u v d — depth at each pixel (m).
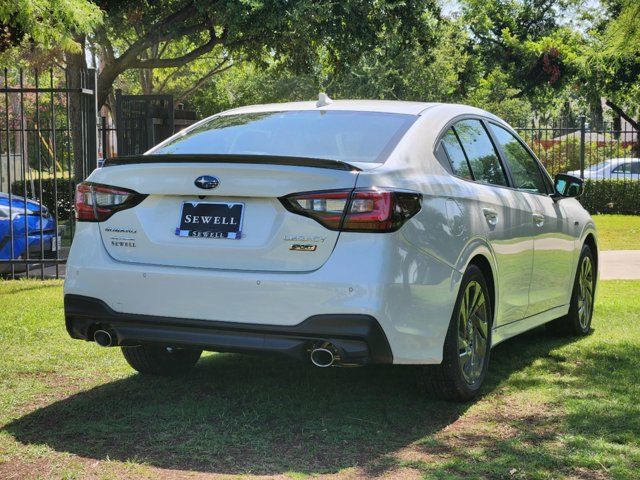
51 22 10.98
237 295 3.95
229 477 3.49
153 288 4.12
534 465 3.67
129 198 4.27
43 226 10.73
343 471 3.57
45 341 6.22
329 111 4.91
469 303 4.67
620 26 14.99
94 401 4.64
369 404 4.63
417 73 38.56
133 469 3.58
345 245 3.87
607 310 8.23
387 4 22.95
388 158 4.25
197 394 4.80
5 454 3.76
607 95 36.88
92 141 10.14
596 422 4.34
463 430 4.19
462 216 4.54
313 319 3.85
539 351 6.22
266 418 4.34
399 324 3.93
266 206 4.01
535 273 5.66
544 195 6.05
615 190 24.53
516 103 44.62
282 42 23.28
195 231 4.12
